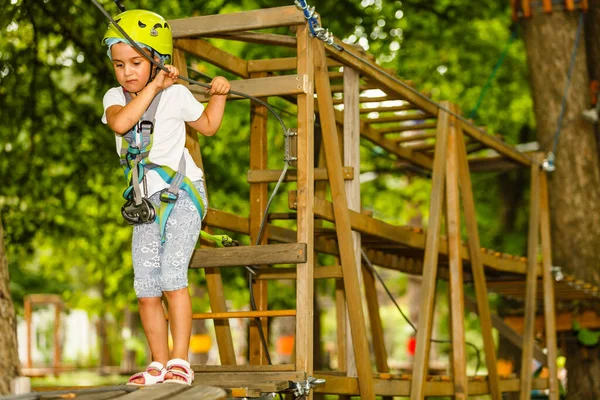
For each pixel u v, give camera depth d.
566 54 11.71
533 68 11.88
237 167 14.91
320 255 17.28
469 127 8.62
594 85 11.57
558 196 11.56
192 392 3.84
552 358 10.38
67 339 46.41
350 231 6.21
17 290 27.78
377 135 9.28
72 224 14.13
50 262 19.27
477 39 18.27
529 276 9.99
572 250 11.39
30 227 13.09
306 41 5.90
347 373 7.23
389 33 16.03
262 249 5.64
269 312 5.60
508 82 18.70
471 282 11.20
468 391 8.04
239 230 7.23
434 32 16.78
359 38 15.45
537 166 10.51
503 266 9.88
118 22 4.85
